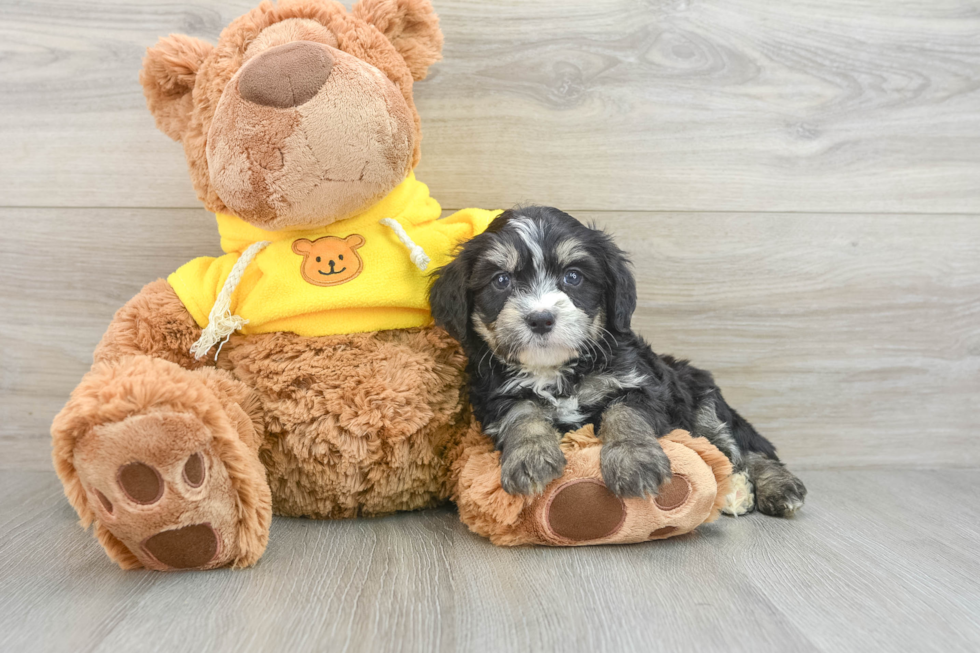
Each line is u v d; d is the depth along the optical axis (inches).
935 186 33.7
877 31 33.1
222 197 25.9
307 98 24.7
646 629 20.6
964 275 34.0
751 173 33.4
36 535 26.3
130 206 32.8
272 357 26.8
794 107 33.2
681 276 33.7
